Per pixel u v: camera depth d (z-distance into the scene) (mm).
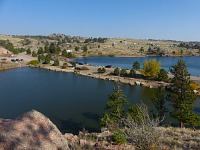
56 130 8953
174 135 16156
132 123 10602
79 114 51969
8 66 124375
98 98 66875
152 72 99062
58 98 65688
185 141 14047
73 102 61906
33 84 83438
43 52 195500
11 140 7574
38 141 8031
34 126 8430
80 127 43812
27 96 66625
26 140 7828
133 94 74188
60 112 53250
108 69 123125
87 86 83688
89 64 147750
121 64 159500
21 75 102125
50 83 86625
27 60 149250
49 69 122188
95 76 104000
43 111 53844
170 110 55094
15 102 60469
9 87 77625
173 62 183125
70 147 11023
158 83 91875
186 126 43938
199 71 136875
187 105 40469
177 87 43844
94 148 11453
